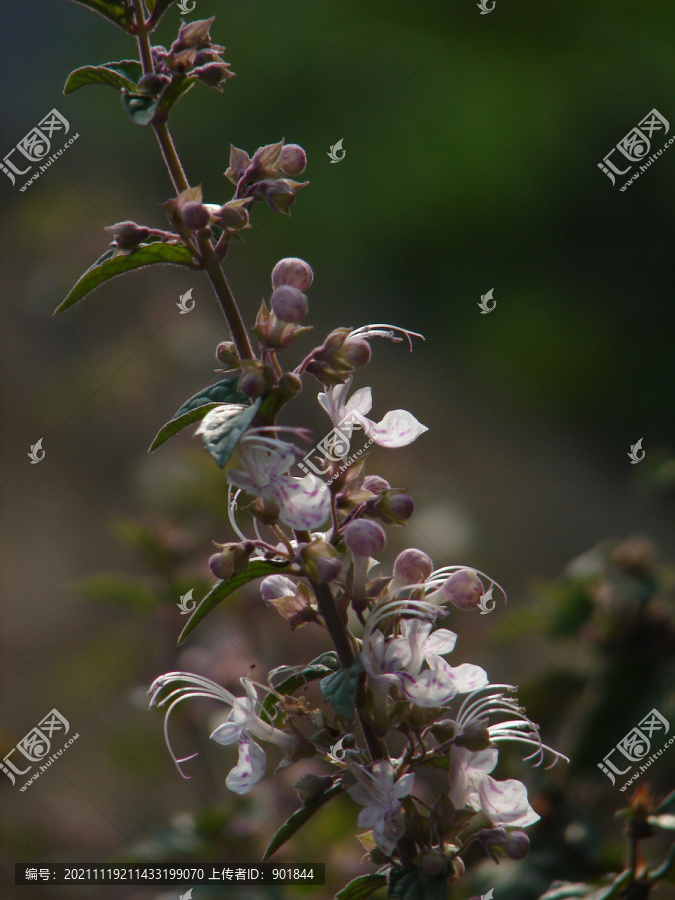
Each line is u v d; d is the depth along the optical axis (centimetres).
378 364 104
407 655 29
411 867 29
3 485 82
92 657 57
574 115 119
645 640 40
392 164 125
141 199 127
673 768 42
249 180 30
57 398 84
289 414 67
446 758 29
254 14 142
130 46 144
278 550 29
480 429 95
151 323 81
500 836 29
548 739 41
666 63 116
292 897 38
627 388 100
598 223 113
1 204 117
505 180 119
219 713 44
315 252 122
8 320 95
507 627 44
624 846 36
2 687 59
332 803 41
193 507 49
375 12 134
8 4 160
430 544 56
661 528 82
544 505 83
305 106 133
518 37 126
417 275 119
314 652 44
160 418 80
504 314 110
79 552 74
